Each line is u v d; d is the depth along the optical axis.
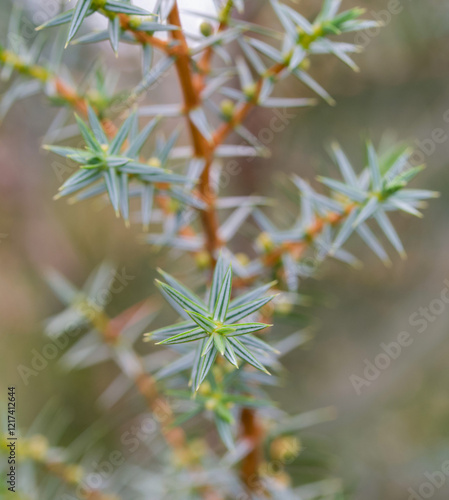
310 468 0.45
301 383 0.72
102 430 0.44
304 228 0.38
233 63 0.51
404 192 0.36
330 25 0.35
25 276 0.63
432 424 0.72
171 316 0.68
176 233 0.38
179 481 0.40
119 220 0.65
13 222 0.61
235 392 0.37
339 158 0.37
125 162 0.33
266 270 0.38
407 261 0.68
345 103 0.61
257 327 0.31
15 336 0.64
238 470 0.40
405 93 0.61
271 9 0.52
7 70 0.38
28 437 0.40
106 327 0.42
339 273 0.68
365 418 0.72
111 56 0.52
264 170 0.57
